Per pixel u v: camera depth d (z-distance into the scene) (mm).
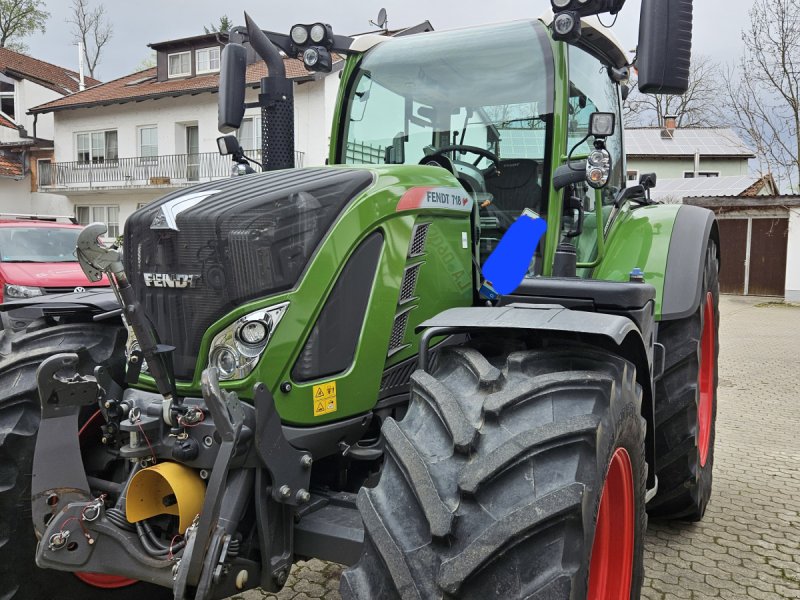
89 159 28469
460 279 2570
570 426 1695
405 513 1651
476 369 1889
